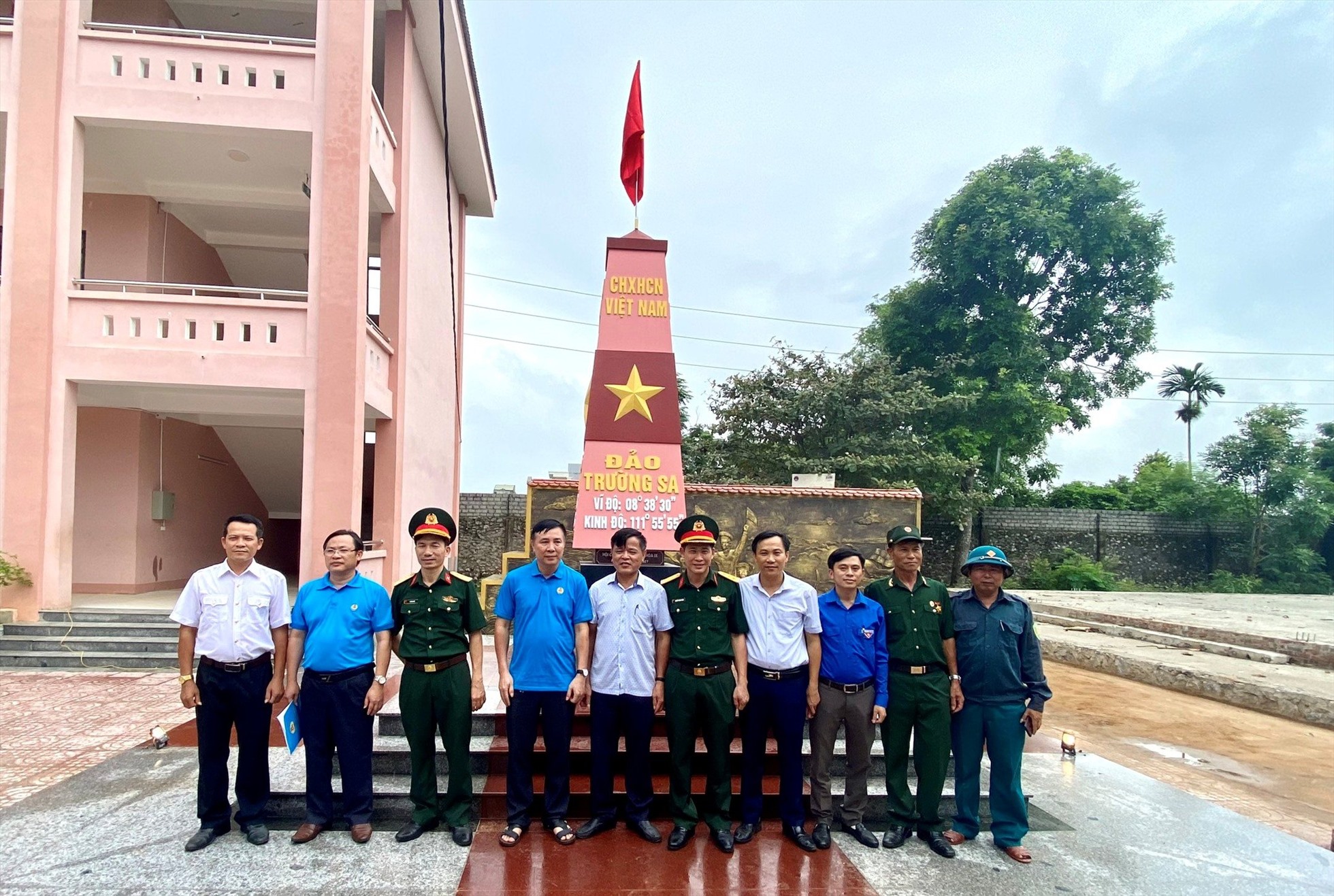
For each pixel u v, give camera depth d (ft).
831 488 36.35
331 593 12.87
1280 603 53.21
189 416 37.50
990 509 71.41
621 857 12.18
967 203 68.59
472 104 41.06
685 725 12.74
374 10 34.40
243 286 42.39
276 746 16.51
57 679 24.64
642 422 21.29
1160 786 16.84
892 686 13.20
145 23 33.88
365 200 29.99
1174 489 75.61
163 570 36.78
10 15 33.12
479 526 58.80
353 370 29.22
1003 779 12.89
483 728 15.97
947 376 66.03
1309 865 12.73
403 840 12.55
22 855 11.90
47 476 28.30
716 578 13.29
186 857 11.91
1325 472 76.79
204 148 31.01
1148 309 72.64
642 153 22.18
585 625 13.08
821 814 12.87
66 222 28.66
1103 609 48.26
